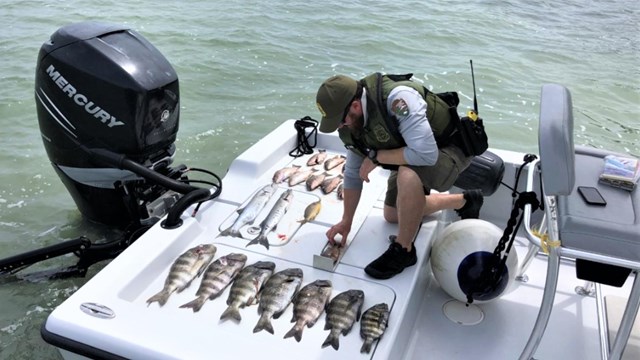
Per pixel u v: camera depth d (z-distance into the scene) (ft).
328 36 27.17
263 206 8.98
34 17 26.61
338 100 7.04
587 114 21.04
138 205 9.86
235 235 8.30
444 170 7.59
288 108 19.11
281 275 7.24
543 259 9.41
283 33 26.86
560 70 25.45
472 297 7.69
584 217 5.74
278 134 11.09
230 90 20.38
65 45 9.25
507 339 7.64
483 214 10.53
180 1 30.94
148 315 6.46
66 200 12.65
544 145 5.11
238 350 6.02
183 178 10.61
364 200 9.39
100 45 9.17
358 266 7.72
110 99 9.05
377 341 6.40
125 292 6.89
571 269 9.16
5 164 14.15
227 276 7.31
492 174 9.03
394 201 8.38
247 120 18.02
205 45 24.47
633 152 18.28
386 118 7.16
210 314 6.78
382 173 10.28
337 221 8.75
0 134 15.75
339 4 32.73
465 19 32.24
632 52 28.58
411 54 25.99
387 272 7.43
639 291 5.46
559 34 31.12
